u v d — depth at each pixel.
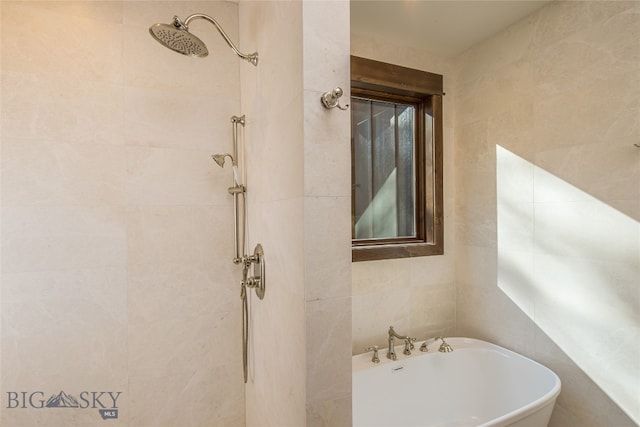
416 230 1.91
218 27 1.09
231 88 1.56
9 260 1.21
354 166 1.73
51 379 1.27
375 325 1.78
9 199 1.21
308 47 0.82
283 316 1.00
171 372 1.45
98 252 1.33
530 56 1.62
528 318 1.66
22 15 1.22
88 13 1.31
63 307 1.28
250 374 1.49
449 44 1.88
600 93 1.37
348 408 0.87
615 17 1.32
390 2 1.51
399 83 1.73
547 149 1.56
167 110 1.44
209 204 1.52
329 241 0.84
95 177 1.33
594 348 1.41
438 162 1.88
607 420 1.37
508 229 1.74
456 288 2.02
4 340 1.21
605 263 1.37
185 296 1.47
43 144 1.25
